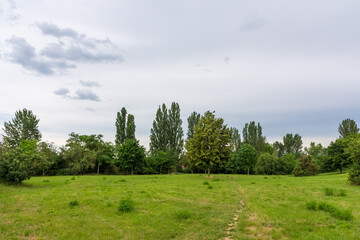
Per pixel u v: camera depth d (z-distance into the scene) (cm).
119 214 1280
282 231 1023
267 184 3023
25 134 7706
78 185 2805
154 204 1560
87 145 6469
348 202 1622
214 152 4112
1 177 2509
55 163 5650
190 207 1504
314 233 991
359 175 2722
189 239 934
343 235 947
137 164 6000
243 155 5803
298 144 11562
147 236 952
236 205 1606
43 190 2214
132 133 7319
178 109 7769
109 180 3575
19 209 1328
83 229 1010
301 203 1639
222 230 1052
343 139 6150
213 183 3209
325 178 3850
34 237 908
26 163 2662
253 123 9200
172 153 7112
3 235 905
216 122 4384
